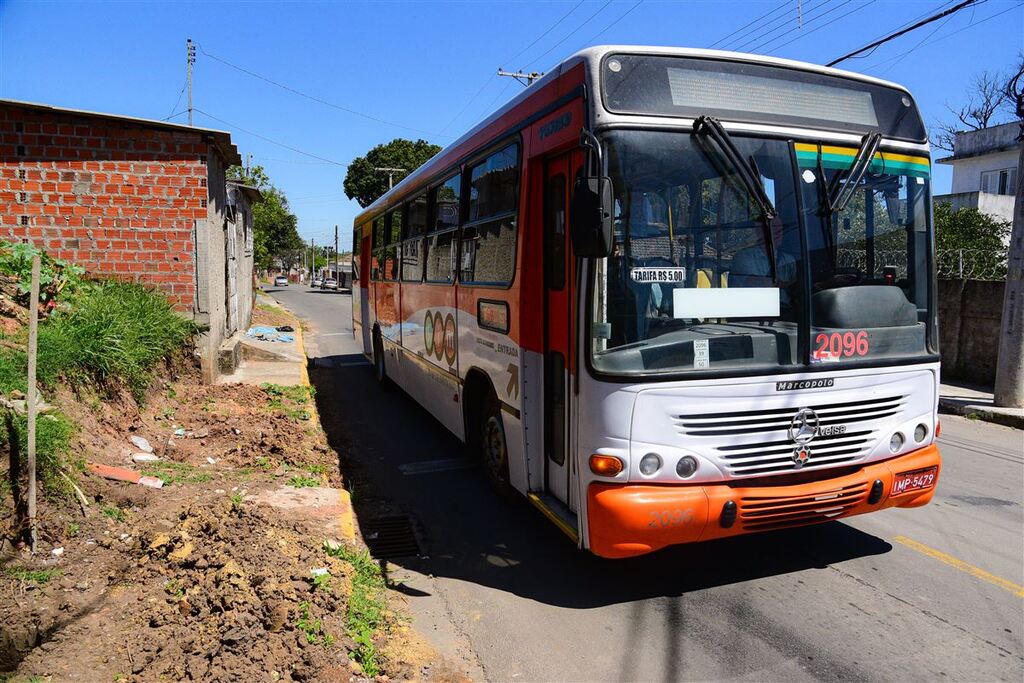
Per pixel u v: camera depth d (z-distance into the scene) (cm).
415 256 884
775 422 407
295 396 991
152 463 589
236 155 1074
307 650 351
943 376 1295
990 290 1203
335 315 3077
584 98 409
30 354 402
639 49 414
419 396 876
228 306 1334
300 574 411
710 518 395
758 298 410
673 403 391
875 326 435
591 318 399
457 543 539
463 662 374
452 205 714
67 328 656
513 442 546
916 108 473
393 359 1062
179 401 827
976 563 490
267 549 429
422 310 845
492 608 435
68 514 439
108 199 902
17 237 887
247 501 528
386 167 5584
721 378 397
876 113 457
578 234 379
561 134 447
